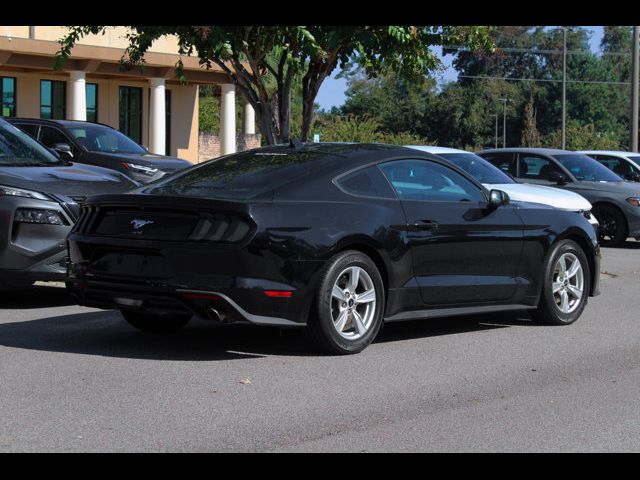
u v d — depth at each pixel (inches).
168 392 225.8
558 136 3147.1
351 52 470.9
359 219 271.4
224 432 195.3
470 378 248.7
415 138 1838.1
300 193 264.4
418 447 188.4
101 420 201.5
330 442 190.2
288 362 261.0
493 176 482.0
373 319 275.7
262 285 251.4
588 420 210.5
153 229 258.5
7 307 351.6
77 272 270.8
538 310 331.6
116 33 1160.8
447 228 294.0
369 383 240.1
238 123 2568.9
